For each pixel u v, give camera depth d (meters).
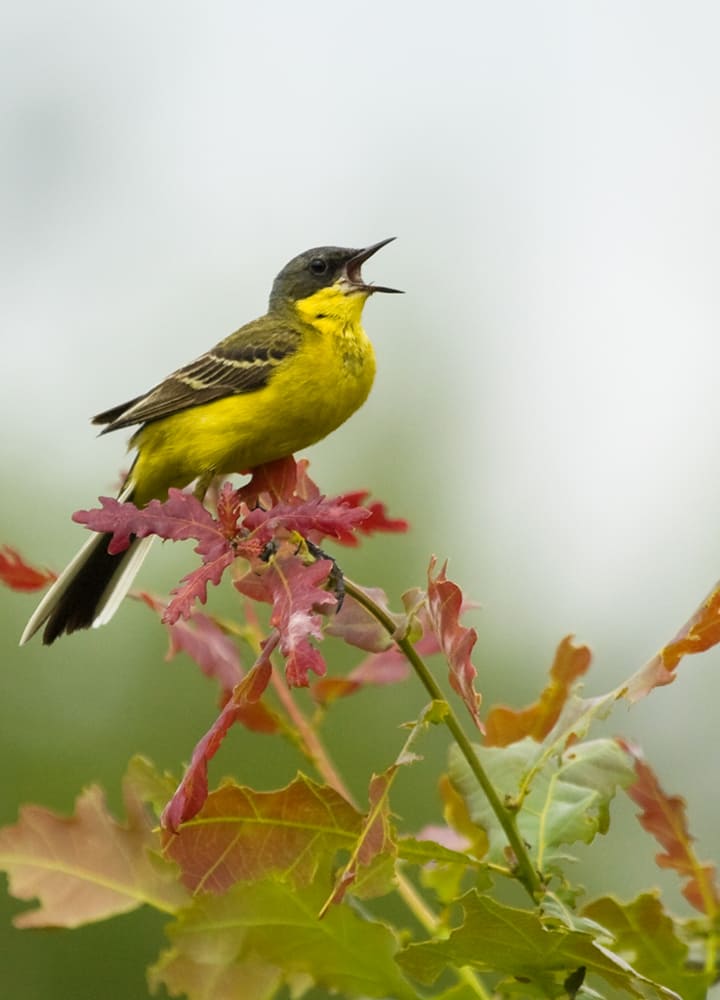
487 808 6.75
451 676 6.15
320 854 6.22
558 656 7.48
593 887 13.91
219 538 5.95
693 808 15.66
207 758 5.54
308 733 8.07
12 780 14.38
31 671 14.79
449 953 5.70
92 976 13.56
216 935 6.19
